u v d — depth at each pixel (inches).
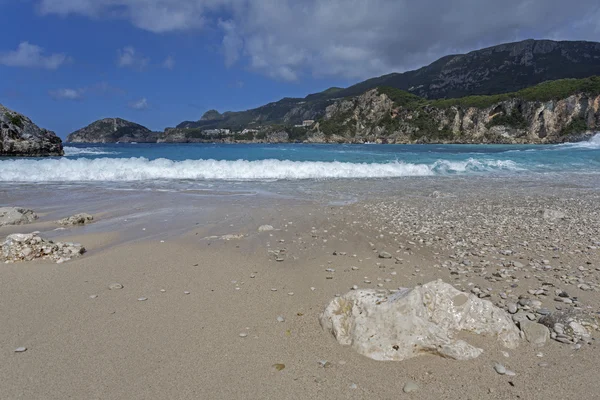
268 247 257.9
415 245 267.3
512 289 190.5
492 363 123.7
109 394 108.7
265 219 337.7
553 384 113.6
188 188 519.8
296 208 386.9
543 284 197.6
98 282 193.2
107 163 682.8
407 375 118.4
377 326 134.0
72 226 309.9
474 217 352.8
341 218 344.5
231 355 129.7
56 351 129.8
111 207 387.2
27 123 1195.9
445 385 113.4
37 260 223.6
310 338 141.3
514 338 135.7
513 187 543.5
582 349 132.2
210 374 119.0
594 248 258.8
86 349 131.4
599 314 159.3
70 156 1141.7
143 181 589.0
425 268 222.1
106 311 161.0
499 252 252.1
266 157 983.6
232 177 642.8
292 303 172.9
